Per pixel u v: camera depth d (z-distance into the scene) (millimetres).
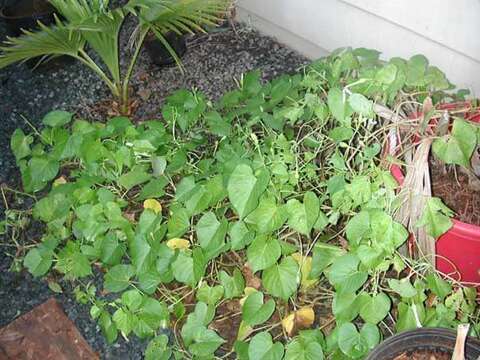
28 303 1338
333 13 1571
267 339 1003
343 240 1195
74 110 1783
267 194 1083
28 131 1760
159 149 1306
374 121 1100
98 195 1265
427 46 1355
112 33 1489
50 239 1304
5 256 1442
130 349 1206
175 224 1147
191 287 1239
